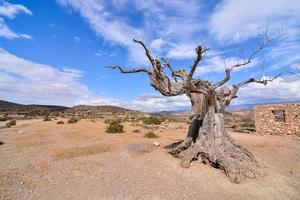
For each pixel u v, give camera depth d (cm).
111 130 2288
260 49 1100
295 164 1041
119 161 1074
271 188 761
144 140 1734
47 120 4603
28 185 755
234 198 684
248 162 941
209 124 1065
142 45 926
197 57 827
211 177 858
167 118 4728
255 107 2339
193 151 1037
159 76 998
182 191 727
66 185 762
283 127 2062
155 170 933
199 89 1008
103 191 716
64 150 1351
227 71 1097
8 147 1467
